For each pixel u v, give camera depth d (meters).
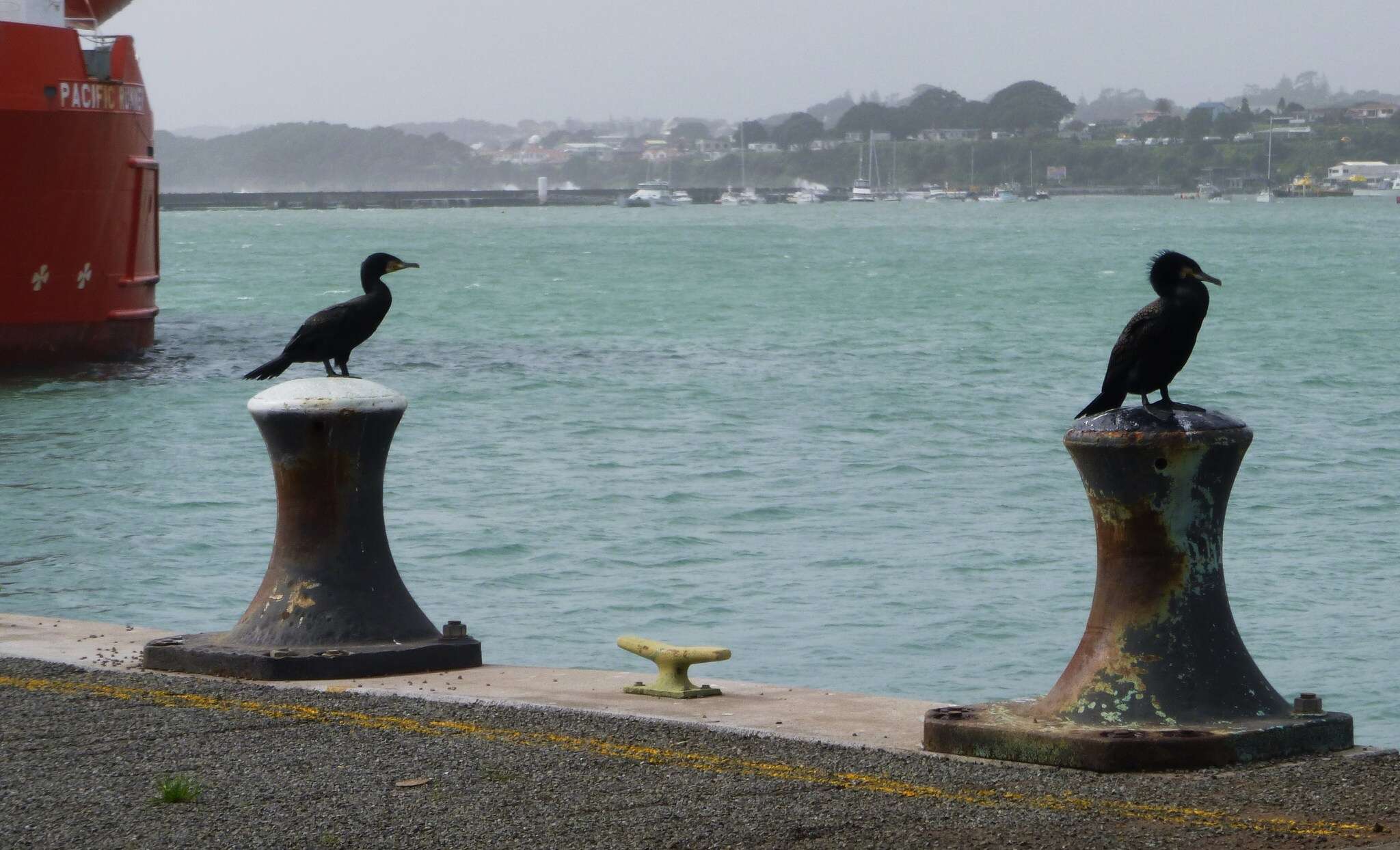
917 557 18.06
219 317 60.28
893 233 170.38
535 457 25.97
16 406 31.36
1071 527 19.89
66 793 6.41
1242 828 5.91
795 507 21.42
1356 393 36.22
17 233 33.22
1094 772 6.70
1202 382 38.59
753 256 117.75
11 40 32.22
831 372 39.75
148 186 37.88
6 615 10.67
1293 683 13.13
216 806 6.25
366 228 192.50
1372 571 17.28
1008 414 31.89
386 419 9.02
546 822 6.03
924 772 6.71
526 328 55.69
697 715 7.79
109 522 19.83
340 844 5.79
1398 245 130.00
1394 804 6.21
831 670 13.40
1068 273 94.94
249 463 24.89
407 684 8.52
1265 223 196.88
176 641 9.10
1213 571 7.10
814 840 5.80
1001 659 13.77
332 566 9.00
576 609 15.62
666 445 27.36
